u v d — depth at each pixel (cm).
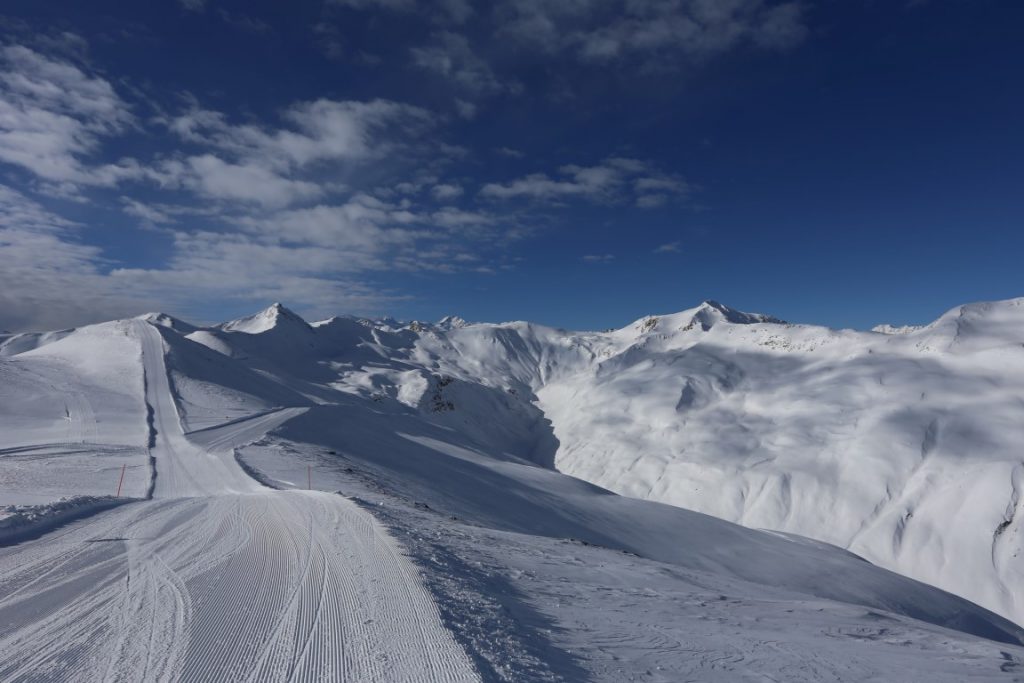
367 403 15288
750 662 746
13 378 5825
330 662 555
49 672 527
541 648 665
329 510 1515
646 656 711
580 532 4181
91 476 2745
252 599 752
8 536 1124
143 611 704
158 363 7300
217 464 3281
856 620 1215
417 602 739
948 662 873
